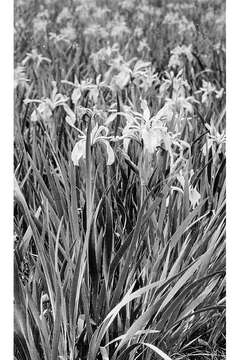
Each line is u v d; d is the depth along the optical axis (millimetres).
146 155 2072
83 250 1864
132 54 3914
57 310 1820
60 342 1945
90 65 3615
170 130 2422
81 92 2834
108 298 1941
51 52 3812
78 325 1938
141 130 2051
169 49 3828
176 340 2074
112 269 1911
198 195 2219
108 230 1919
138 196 2184
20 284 1873
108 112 2818
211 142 2398
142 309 2014
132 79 3070
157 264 1992
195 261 1942
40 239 1961
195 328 2148
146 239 2105
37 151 2416
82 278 1891
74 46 3955
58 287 1826
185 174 2166
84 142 2012
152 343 1995
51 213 2021
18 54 3773
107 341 1943
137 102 2928
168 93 3059
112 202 2223
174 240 1976
